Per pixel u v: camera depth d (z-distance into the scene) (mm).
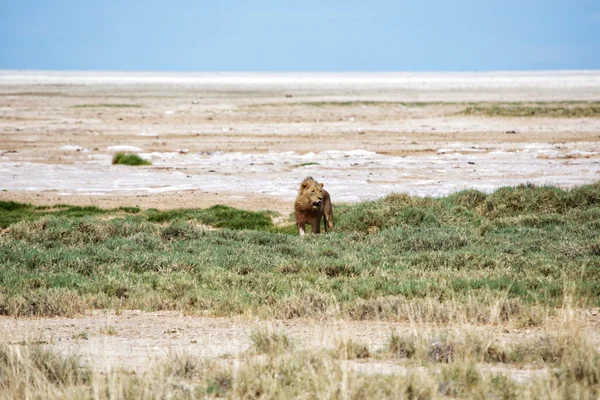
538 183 103438
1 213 81875
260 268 51500
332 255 56719
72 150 150250
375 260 53562
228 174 118188
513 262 50438
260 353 29297
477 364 26125
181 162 134125
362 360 28141
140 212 84750
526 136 179000
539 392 22781
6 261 51750
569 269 47094
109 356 29578
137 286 44750
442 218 70250
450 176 113125
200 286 45281
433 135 183250
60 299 40125
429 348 28234
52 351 28188
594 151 146750
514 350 28562
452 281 44062
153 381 24156
